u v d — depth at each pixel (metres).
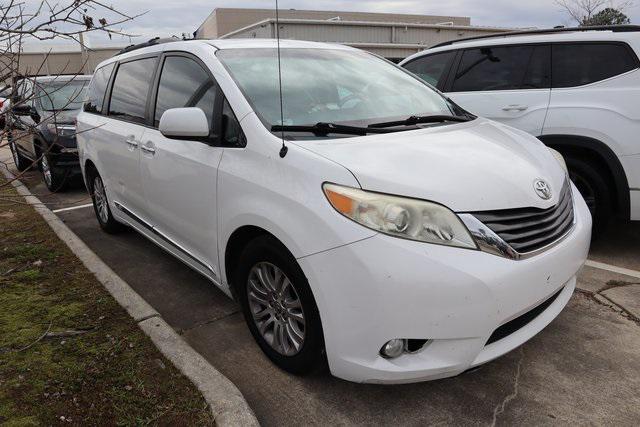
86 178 5.38
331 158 2.46
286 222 2.44
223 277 3.09
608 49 4.35
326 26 21.52
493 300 2.22
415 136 2.87
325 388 2.68
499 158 2.73
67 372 2.65
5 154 11.27
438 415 2.48
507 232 2.37
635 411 2.47
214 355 3.01
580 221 2.89
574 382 2.69
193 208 3.22
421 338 2.21
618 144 4.16
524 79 4.76
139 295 3.59
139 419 2.33
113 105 4.62
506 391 2.64
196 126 2.89
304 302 2.47
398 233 2.20
